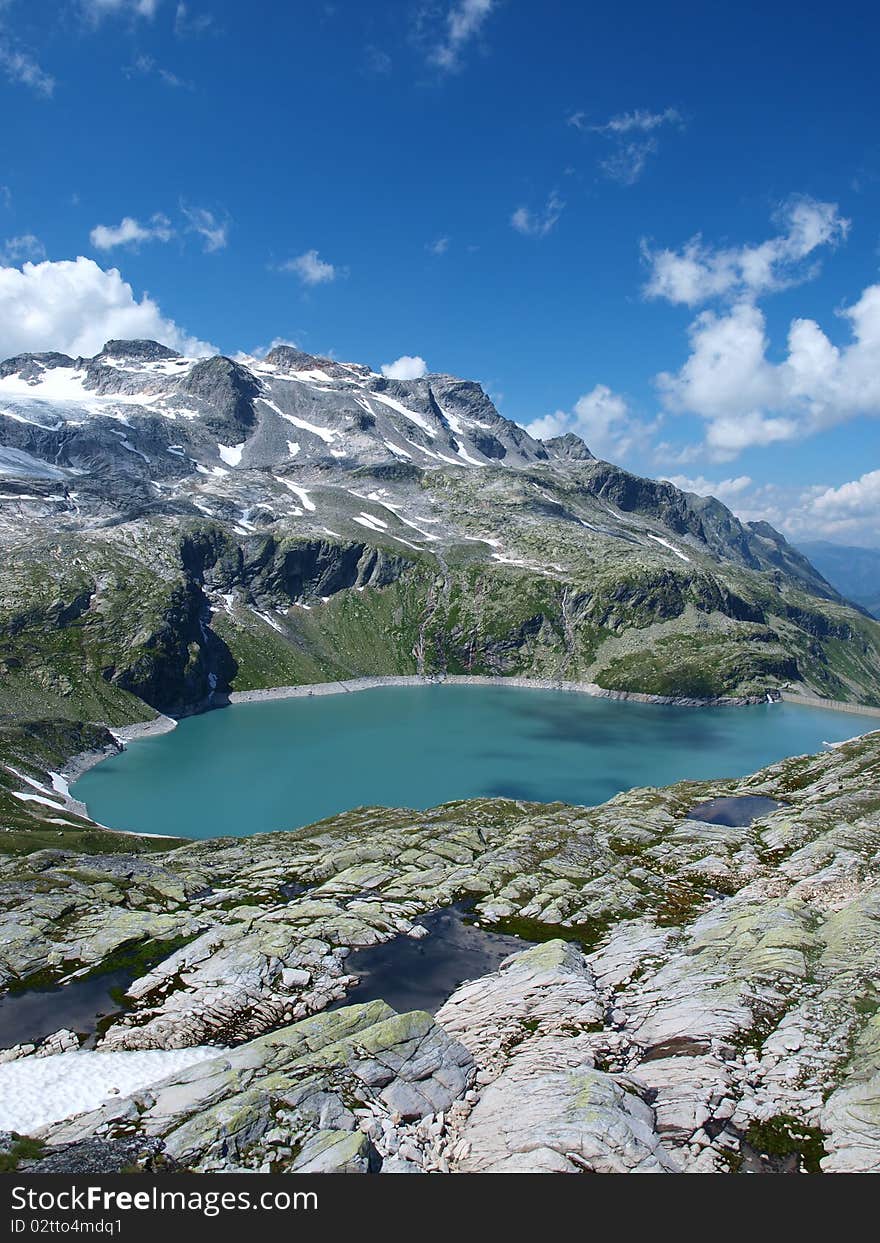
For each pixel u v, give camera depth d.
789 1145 30.86
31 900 72.62
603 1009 45.41
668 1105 34.22
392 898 75.50
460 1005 49.81
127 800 185.62
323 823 136.50
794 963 45.06
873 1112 30.91
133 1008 52.25
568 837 98.31
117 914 69.31
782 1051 36.75
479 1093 37.41
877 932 46.88
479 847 98.69
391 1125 33.69
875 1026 36.56
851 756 129.00
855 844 74.31
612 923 67.38
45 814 153.62
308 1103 33.72
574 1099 33.72
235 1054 39.19
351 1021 41.97
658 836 100.19
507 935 66.19
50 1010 51.84
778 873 72.56
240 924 66.56
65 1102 38.81
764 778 136.75
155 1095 35.69
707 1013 41.38
